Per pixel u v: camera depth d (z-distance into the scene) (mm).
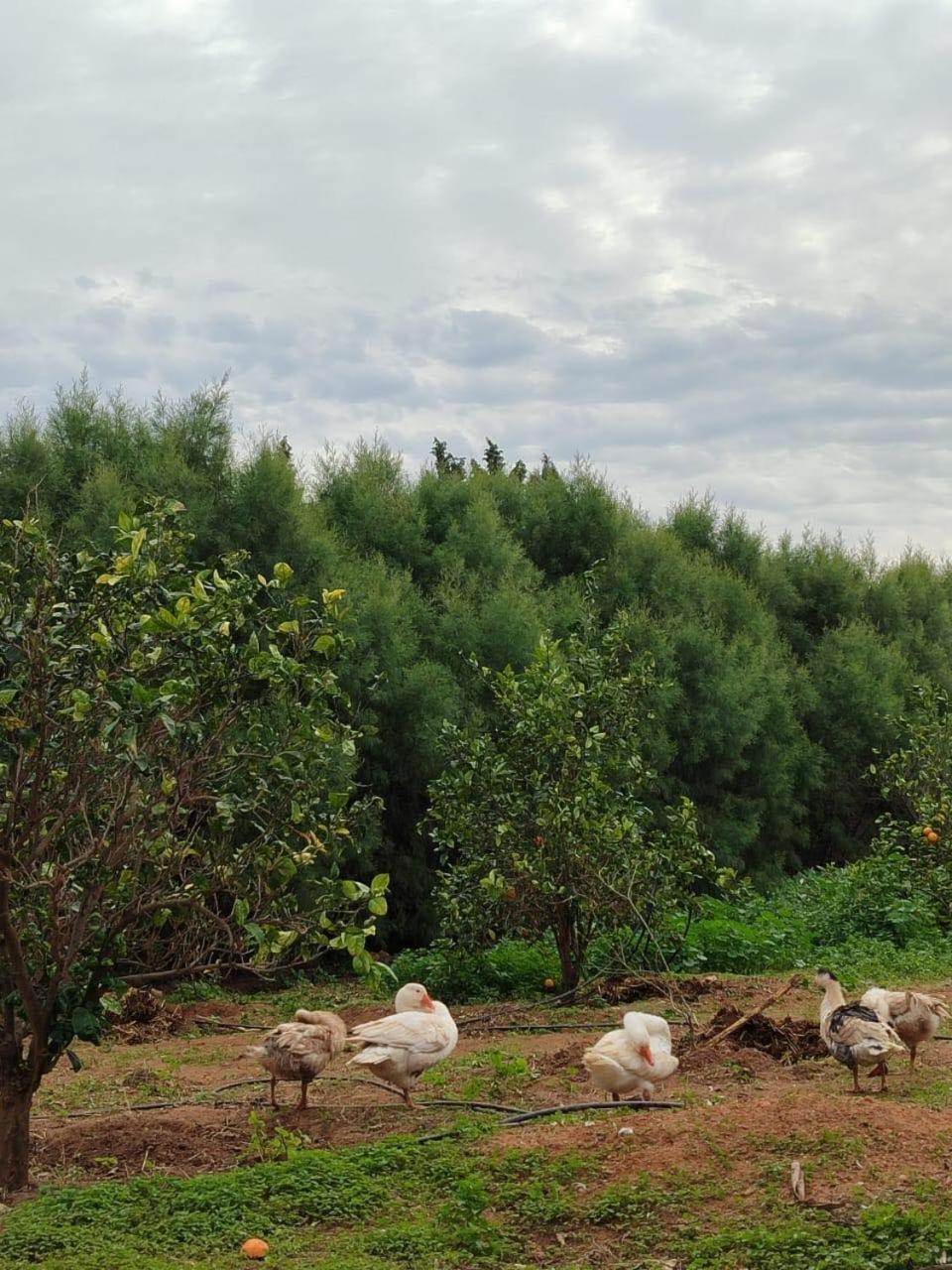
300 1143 5613
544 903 9727
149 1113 6340
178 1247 4516
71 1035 5289
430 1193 4871
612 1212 4523
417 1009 6398
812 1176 4613
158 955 5953
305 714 5664
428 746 11984
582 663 10289
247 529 12203
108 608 5324
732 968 10477
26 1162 5312
